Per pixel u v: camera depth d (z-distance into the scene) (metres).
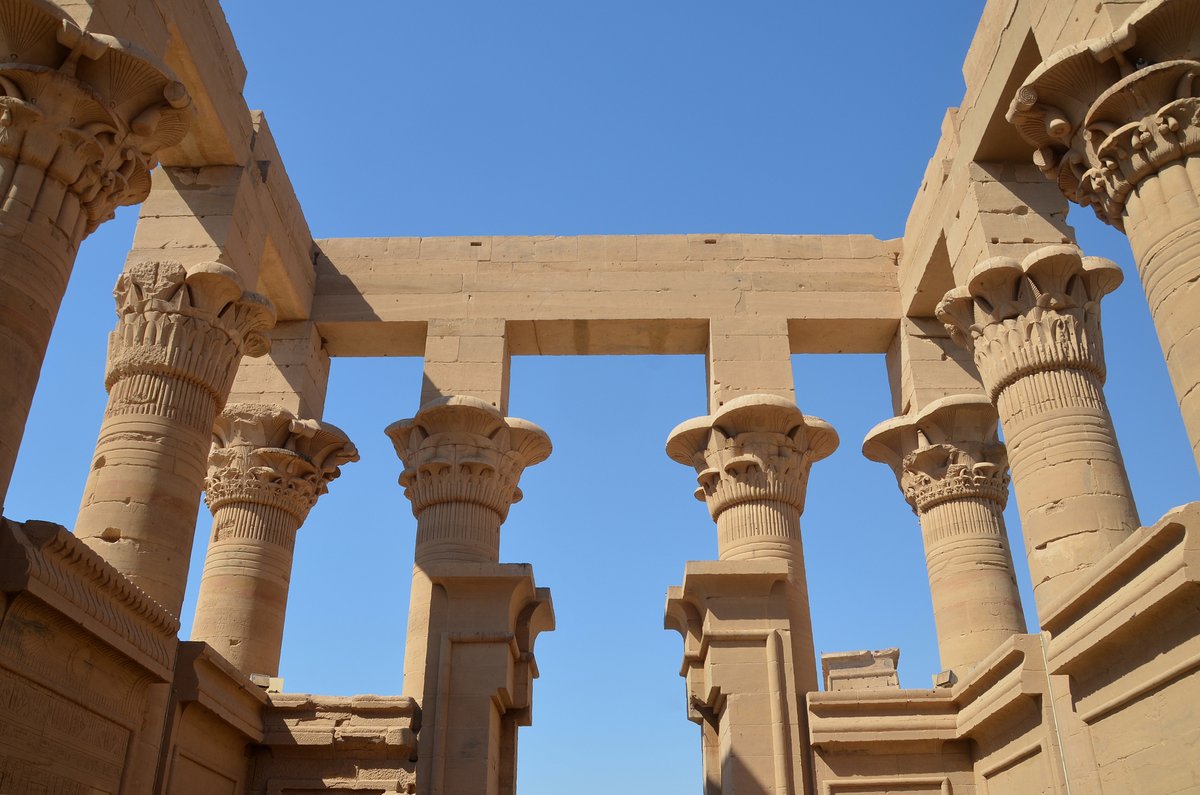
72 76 9.78
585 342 18.22
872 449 16.94
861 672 14.84
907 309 17.45
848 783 12.31
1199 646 8.02
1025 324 12.73
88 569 8.97
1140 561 8.62
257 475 16.06
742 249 18.16
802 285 17.86
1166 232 9.40
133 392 12.53
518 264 18.05
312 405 17.67
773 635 12.56
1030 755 10.98
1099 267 12.84
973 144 14.55
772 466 15.09
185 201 14.75
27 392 9.09
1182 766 8.24
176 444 12.45
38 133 9.59
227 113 14.65
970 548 15.14
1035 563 11.83
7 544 8.09
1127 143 9.80
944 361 17.17
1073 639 9.66
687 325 17.73
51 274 9.51
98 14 10.71
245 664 15.00
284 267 16.72
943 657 14.88
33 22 9.52
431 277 18.00
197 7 13.53
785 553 14.66
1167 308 9.23
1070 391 12.37
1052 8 11.87
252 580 15.57
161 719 10.62
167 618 10.58
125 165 10.55
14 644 8.16
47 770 8.66
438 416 16.08
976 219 14.31
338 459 17.03
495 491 16.05
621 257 18.08
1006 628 14.55
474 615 12.45
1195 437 8.75
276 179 16.66
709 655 12.59
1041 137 11.02
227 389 13.42
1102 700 9.52
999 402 13.04
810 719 12.50
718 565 12.85
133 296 12.98
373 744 12.30
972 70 14.66
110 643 9.32
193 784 11.19
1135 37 9.74
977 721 11.88
